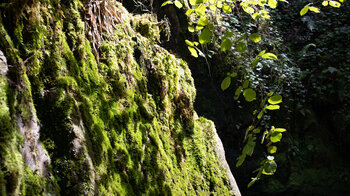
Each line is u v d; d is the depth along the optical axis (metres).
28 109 1.22
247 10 2.16
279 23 6.88
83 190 1.30
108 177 1.48
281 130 1.88
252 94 1.76
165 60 2.51
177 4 2.09
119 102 1.84
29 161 1.13
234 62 5.42
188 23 4.98
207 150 2.60
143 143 1.91
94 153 1.45
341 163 5.96
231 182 2.62
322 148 5.96
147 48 2.39
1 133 1.04
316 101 6.27
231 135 5.43
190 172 2.30
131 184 1.66
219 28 5.43
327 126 6.20
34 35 1.37
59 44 1.50
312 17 7.03
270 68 6.02
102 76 1.79
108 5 2.11
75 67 1.57
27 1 1.35
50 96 1.36
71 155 1.32
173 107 2.48
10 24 1.28
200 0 1.86
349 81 6.11
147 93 2.20
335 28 6.76
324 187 5.71
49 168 1.23
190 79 2.85
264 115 5.54
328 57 6.48
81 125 1.43
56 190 1.21
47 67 1.41
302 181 5.62
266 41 6.04
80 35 1.66
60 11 1.58
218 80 5.49
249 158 5.50
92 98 1.61
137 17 2.71
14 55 1.23
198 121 2.77
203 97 5.31
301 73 6.28
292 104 6.07
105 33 2.00
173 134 2.35
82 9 1.79
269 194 5.43
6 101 1.11
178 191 2.03
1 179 0.98
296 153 5.80
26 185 1.08
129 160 1.71
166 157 2.08
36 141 1.21
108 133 1.63
